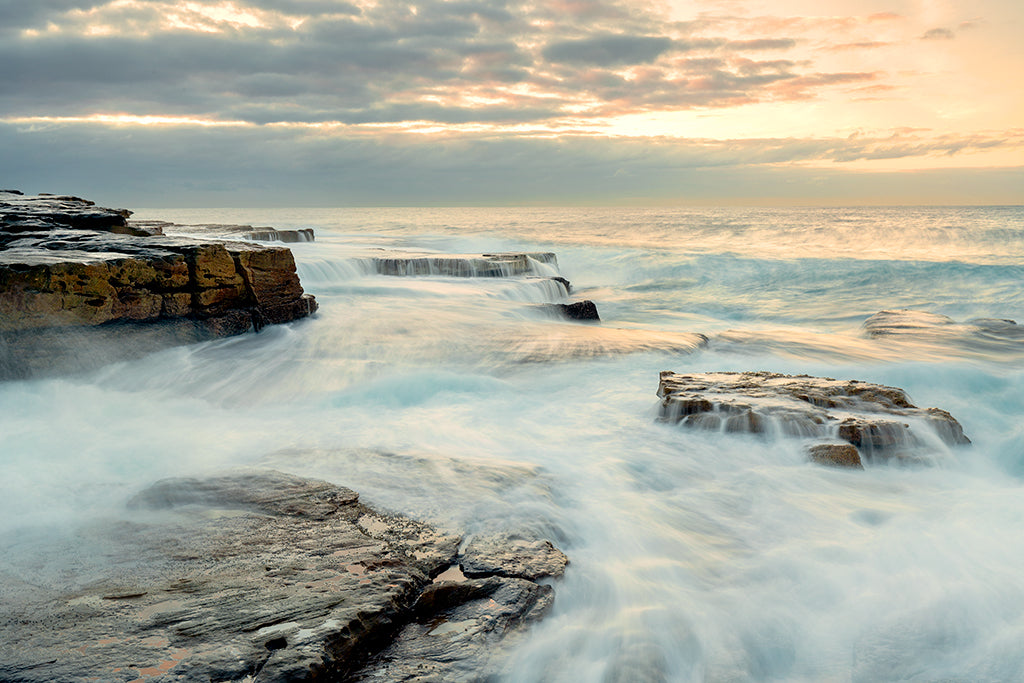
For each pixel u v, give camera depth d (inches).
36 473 261.1
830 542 230.4
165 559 190.2
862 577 205.6
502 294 812.6
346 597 173.2
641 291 1066.1
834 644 175.3
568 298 946.7
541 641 171.2
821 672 165.8
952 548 223.8
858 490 281.6
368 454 288.8
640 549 222.7
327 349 493.7
